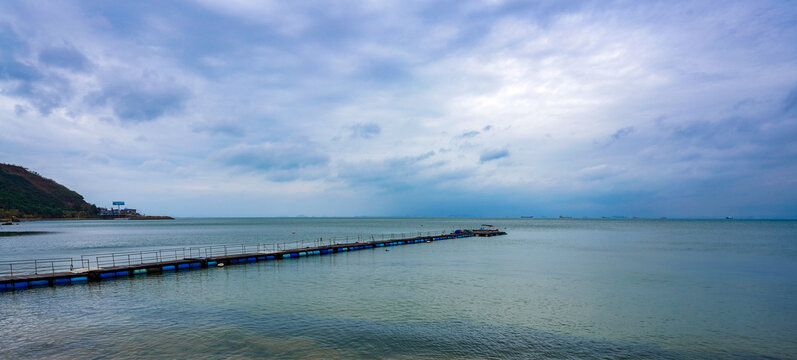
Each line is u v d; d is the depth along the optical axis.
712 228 191.50
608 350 21.44
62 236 128.62
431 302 31.09
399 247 78.94
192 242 99.12
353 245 73.75
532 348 21.66
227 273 44.91
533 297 32.81
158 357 20.28
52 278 37.34
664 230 166.50
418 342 22.45
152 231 165.38
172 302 31.12
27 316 27.20
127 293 34.22
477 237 113.88
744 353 21.19
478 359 20.22
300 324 25.55
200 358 20.16
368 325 25.34
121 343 22.16
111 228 199.25
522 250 72.69
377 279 41.06
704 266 50.91
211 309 29.08
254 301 31.44
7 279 35.34
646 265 51.59
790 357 20.72
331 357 20.39
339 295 33.53
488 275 43.50
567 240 100.50
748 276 43.09
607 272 45.66
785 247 78.75
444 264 52.78
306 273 44.97
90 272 39.59
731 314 28.09
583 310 28.95
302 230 171.50
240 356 20.41
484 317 27.11
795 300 32.16
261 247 81.75
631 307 29.80
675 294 34.09
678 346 22.08
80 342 22.33
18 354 20.61
